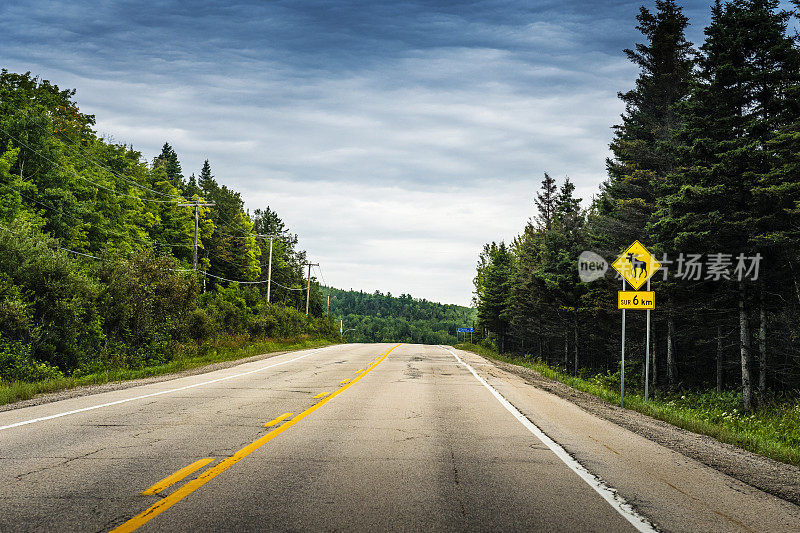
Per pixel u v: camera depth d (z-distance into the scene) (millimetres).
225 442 7559
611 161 36094
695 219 20250
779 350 24641
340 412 10586
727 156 19078
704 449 8289
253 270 79250
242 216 81000
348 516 4469
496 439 8062
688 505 5035
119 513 4473
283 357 30547
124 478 5590
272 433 8250
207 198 78375
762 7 20109
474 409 11328
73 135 47938
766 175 18047
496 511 4676
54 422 9180
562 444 7797
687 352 35406
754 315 23922
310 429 8656
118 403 11688
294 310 74812
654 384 30312
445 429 8859
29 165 36688
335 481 5562
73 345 22766
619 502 5020
